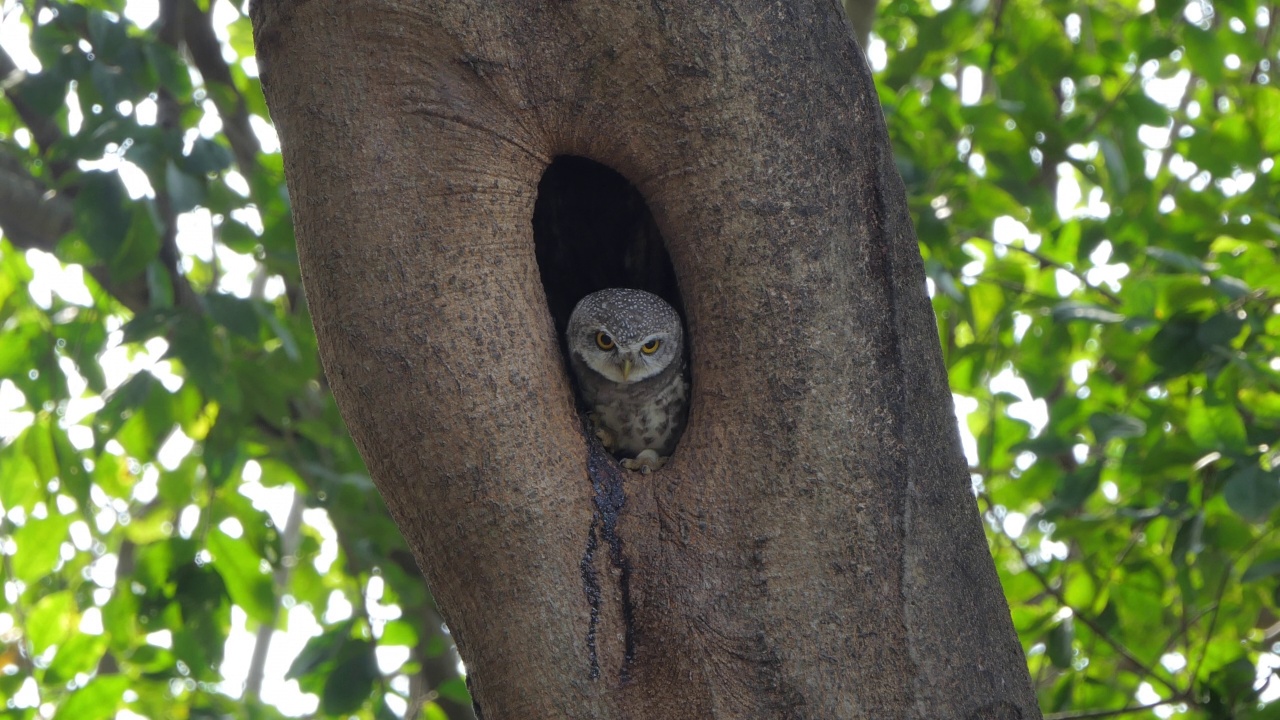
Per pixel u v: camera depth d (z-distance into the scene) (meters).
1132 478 10.46
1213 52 11.16
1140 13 13.61
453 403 5.32
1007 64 12.65
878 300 5.44
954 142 12.55
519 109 5.54
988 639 5.30
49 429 11.61
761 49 5.43
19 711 11.84
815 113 5.47
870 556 5.20
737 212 5.43
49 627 12.72
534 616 5.19
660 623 5.13
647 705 5.08
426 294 5.39
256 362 11.72
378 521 12.18
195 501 13.39
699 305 5.57
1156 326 9.53
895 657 5.10
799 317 5.38
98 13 10.11
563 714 5.11
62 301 13.27
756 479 5.29
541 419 5.41
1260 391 10.27
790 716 5.02
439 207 5.45
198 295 10.76
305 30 5.50
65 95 10.13
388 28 5.43
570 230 8.15
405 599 12.70
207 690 11.90
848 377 5.35
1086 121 11.73
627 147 5.61
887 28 15.19
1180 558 9.43
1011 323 12.18
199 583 11.02
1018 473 12.52
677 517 5.29
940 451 5.46
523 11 5.45
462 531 5.32
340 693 10.88
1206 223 11.30
